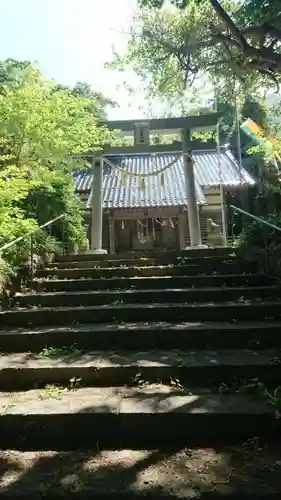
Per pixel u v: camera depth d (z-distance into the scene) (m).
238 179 14.20
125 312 4.85
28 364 3.71
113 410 2.96
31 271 6.20
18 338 4.29
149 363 3.65
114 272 6.34
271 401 3.02
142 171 15.42
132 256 7.21
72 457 2.68
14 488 2.31
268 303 4.86
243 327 4.24
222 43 6.47
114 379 3.58
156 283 5.86
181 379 3.54
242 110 14.29
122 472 2.46
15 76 9.81
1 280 5.17
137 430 2.89
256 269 6.38
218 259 6.74
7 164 6.65
